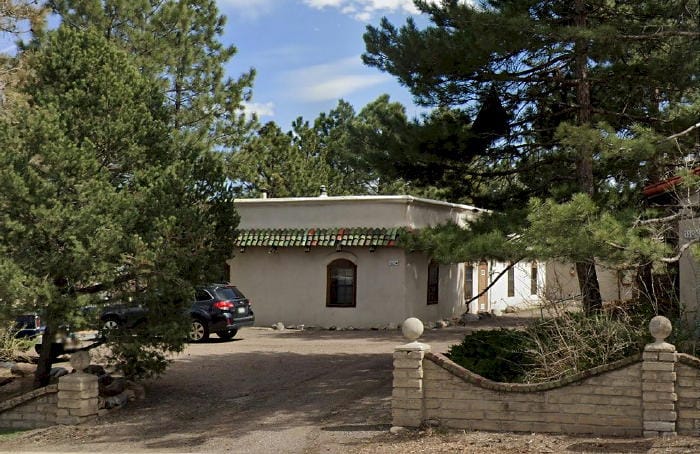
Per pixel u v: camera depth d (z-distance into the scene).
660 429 9.01
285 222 25.78
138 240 11.64
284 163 39.56
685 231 12.24
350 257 25.03
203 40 29.02
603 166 14.20
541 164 15.55
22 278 10.87
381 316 24.59
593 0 13.41
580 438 9.16
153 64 26.41
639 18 13.16
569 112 15.00
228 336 22.30
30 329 18.69
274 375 15.19
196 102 28.33
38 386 13.09
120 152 12.80
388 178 15.70
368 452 9.15
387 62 14.35
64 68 12.90
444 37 13.45
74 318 11.38
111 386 12.79
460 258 12.15
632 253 9.78
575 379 9.42
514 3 13.19
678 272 13.73
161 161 13.33
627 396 9.22
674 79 13.07
